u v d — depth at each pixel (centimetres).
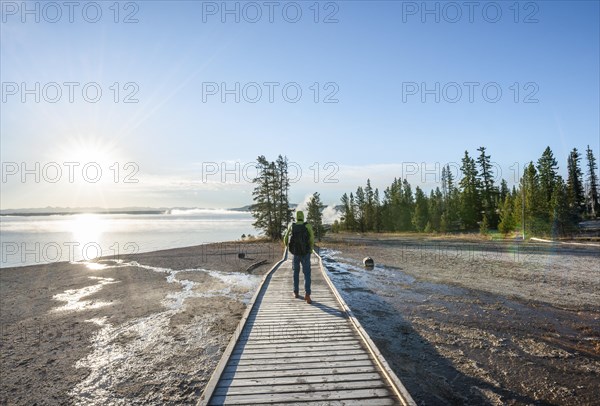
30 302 1595
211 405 502
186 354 941
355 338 775
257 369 620
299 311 1001
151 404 703
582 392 707
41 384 796
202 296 1600
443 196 8375
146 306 1452
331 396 523
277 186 5262
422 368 823
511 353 904
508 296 1493
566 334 1035
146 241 5759
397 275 2052
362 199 9494
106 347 1009
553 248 3319
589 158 7731
